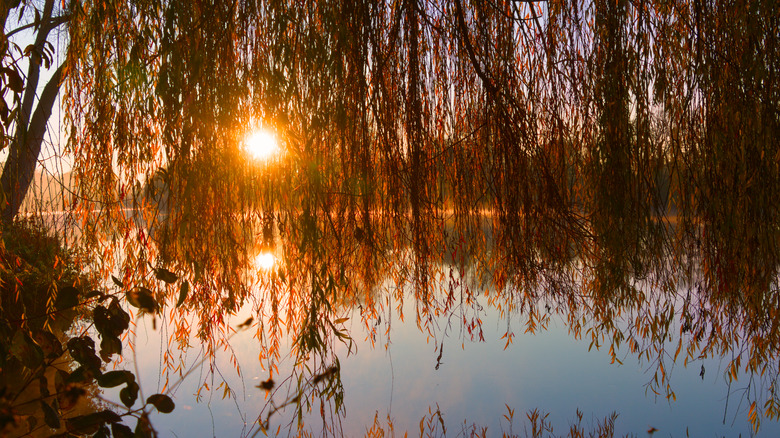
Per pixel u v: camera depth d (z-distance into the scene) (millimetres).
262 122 2283
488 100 2375
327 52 2252
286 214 2332
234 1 2248
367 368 3197
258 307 2594
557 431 2469
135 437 1769
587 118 2488
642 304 2621
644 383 3027
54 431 2129
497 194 2398
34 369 1623
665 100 2457
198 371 3021
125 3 2316
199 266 2367
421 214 2432
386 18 2473
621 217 2395
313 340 2219
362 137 2311
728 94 2334
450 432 2463
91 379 1777
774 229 2344
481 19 2381
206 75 2234
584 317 2783
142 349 3283
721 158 2324
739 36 2342
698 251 2436
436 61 2539
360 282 2670
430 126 2506
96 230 2436
